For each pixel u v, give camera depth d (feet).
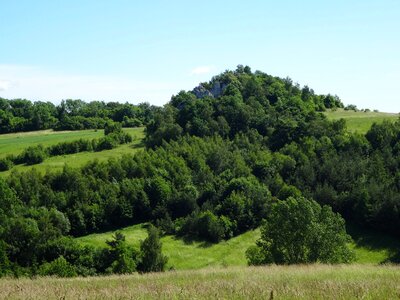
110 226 239.91
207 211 215.51
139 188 257.14
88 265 170.81
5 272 161.27
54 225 221.25
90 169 297.33
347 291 30.71
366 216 205.46
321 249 115.03
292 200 120.67
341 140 301.43
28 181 271.90
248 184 245.86
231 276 51.16
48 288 40.06
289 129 337.93
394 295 28.55
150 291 34.60
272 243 120.57
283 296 29.53
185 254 192.95
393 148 278.05
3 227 192.54
